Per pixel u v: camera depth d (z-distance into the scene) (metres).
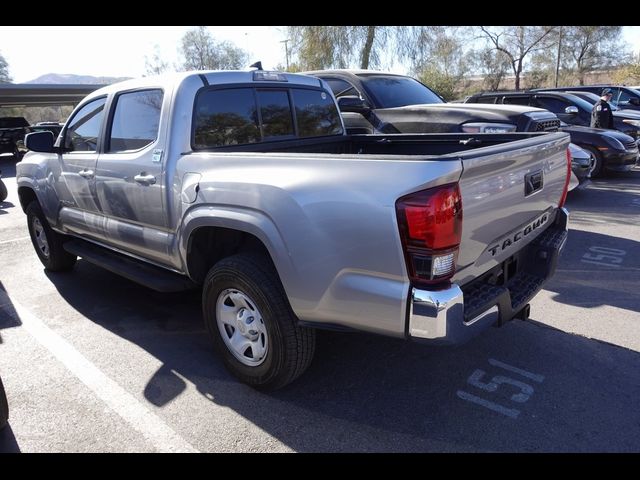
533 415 3.04
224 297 3.34
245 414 3.11
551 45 45.38
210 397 3.29
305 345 3.07
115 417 3.10
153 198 3.67
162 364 3.70
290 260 2.81
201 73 3.68
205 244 3.54
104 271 5.76
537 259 3.46
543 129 7.29
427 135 4.46
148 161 3.67
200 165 3.31
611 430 2.89
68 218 4.86
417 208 2.37
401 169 2.43
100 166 4.16
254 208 2.95
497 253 2.95
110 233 4.28
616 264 5.64
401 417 3.05
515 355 3.71
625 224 7.29
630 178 11.04
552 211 3.64
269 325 3.04
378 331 2.67
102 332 4.22
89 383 3.47
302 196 2.73
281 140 4.30
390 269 2.50
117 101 4.11
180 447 2.84
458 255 2.52
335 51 20.91
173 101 3.55
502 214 2.87
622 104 16.62
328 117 4.80
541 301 4.67
